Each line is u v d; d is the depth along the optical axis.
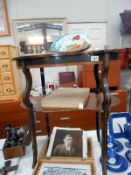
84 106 0.71
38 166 0.73
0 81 1.90
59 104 0.72
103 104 0.65
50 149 0.83
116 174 0.72
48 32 2.23
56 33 2.25
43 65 0.63
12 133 0.99
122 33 2.29
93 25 2.32
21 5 2.15
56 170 0.71
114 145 0.88
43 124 1.82
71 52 0.61
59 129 0.99
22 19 2.16
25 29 2.20
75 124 2.05
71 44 0.67
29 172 0.76
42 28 2.21
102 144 0.70
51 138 0.92
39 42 2.24
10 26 2.19
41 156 0.80
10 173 0.76
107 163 0.76
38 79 2.30
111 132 0.97
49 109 0.71
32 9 2.18
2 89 1.92
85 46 0.66
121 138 0.96
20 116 1.99
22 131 1.00
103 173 0.71
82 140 0.89
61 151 0.81
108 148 0.81
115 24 2.35
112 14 2.31
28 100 0.69
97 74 0.89
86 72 1.88
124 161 0.78
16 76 2.07
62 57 0.62
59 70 2.39
